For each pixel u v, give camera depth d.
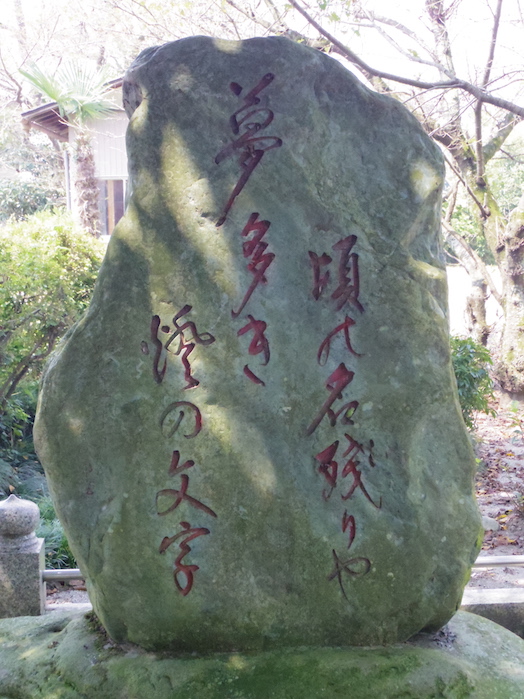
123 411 2.76
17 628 3.21
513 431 9.16
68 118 11.67
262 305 2.78
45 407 2.81
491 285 11.13
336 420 2.79
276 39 2.79
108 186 12.41
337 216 2.80
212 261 2.76
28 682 2.79
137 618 2.79
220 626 2.76
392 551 2.79
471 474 2.93
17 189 17.75
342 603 2.79
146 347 2.77
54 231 8.13
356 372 2.80
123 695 2.61
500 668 2.86
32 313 7.23
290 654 2.75
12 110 16.80
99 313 2.79
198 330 2.76
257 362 2.77
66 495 2.81
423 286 2.84
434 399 2.83
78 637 2.96
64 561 5.14
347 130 2.83
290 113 2.77
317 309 2.80
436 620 2.90
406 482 2.81
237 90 2.76
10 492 6.54
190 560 2.74
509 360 10.45
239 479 2.74
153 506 2.75
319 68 2.80
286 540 2.75
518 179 16.05
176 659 2.74
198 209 2.77
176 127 2.77
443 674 2.67
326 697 2.57
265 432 2.77
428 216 2.91
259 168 2.77
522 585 4.76
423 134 2.89
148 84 2.78
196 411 2.75
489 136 10.90
